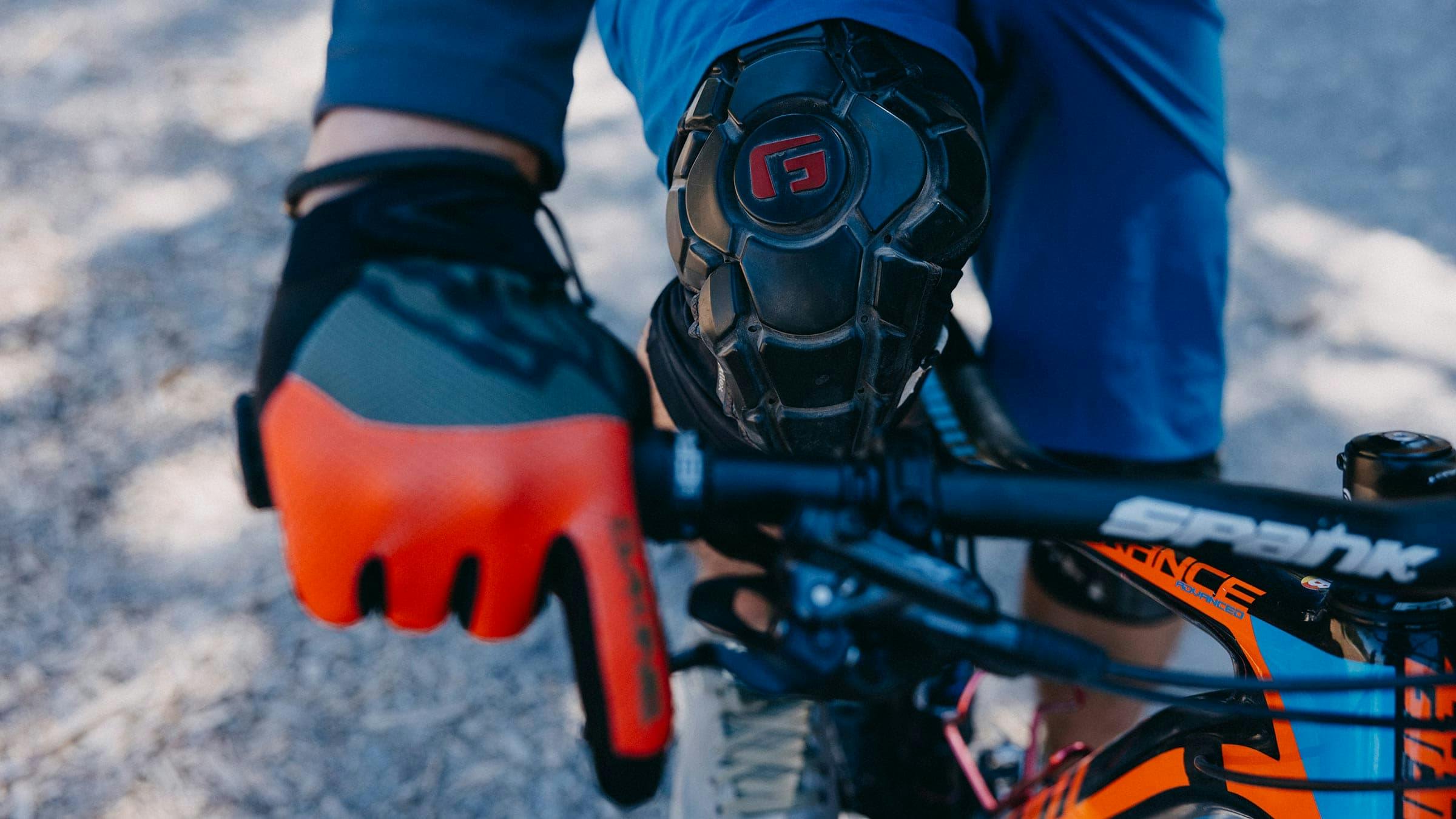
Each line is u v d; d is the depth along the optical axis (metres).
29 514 2.21
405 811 1.72
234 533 2.17
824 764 1.24
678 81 0.88
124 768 1.78
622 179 3.16
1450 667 0.68
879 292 0.76
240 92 3.57
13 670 1.93
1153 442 1.19
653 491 0.52
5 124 3.43
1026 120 1.10
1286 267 2.76
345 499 0.51
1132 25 1.03
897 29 0.82
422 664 1.95
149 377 2.52
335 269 0.57
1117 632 1.27
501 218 0.61
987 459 1.01
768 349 0.78
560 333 0.55
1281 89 3.45
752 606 0.70
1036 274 1.14
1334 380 2.44
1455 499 0.60
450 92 0.64
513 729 1.84
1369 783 0.67
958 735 1.28
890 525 0.52
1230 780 0.77
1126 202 1.09
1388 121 3.26
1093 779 0.93
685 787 1.27
